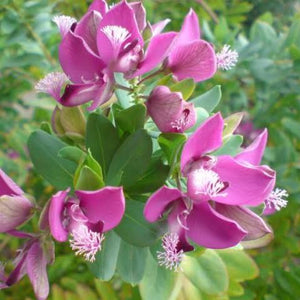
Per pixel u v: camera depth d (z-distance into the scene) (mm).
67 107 108
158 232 99
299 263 200
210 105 117
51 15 235
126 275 111
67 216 92
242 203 96
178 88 103
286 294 182
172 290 122
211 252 128
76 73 101
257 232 97
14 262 103
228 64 113
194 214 96
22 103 250
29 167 216
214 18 258
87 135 107
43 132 114
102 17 102
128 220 102
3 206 95
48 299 186
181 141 99
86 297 168
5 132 242
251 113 235
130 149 103
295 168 193
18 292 198
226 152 108
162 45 98
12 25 210
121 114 104
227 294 137
